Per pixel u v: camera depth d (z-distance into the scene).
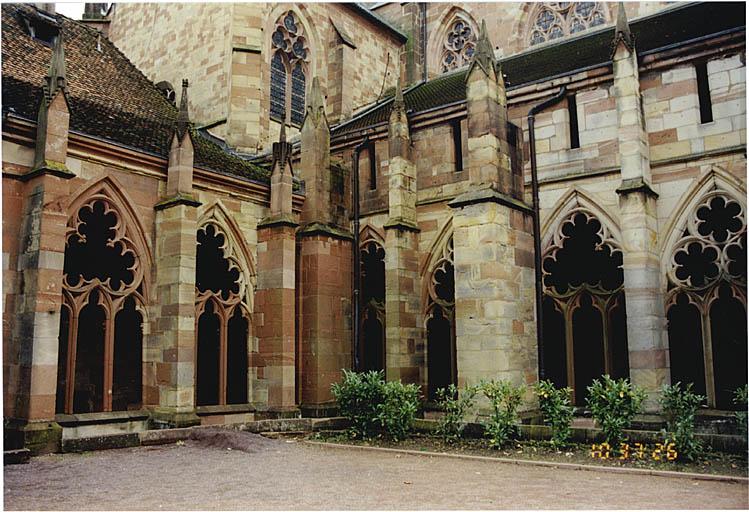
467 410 18.92
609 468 14.16
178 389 19.30
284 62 34.44
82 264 26.80
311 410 22.88
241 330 26.86
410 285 23.98
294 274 23.11
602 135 21.53
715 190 19.39
